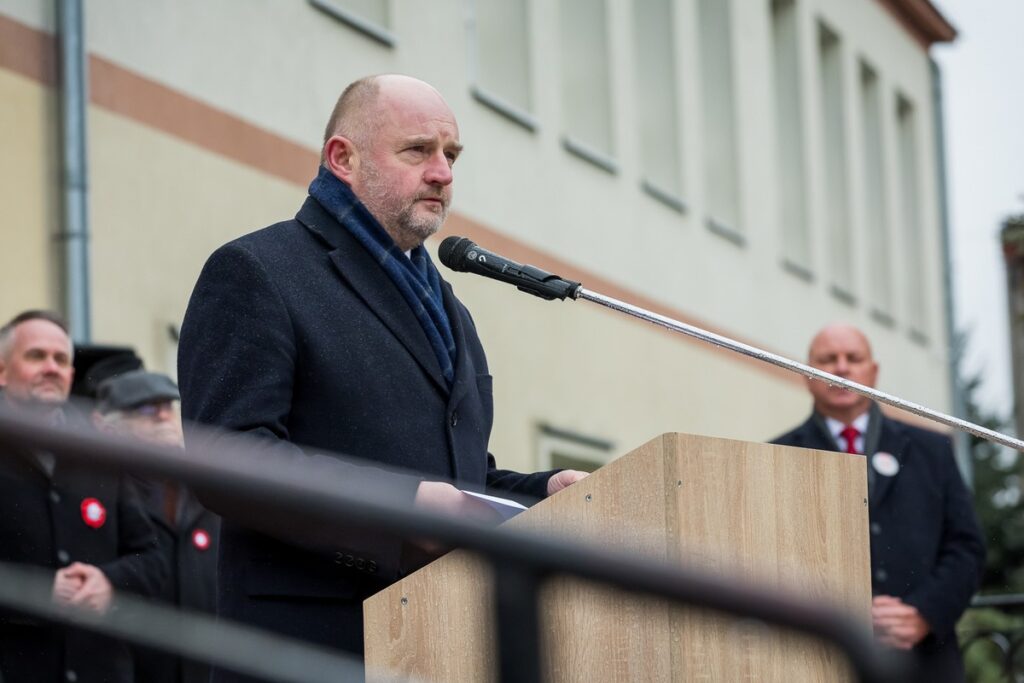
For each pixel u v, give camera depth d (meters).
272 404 7.66
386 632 7.07
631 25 34.53
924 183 48.53
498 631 3.83
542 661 3.83
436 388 8.19
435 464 8.04
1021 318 35.72
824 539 7.18
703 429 35.06
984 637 16.84
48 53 19.42
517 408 28.75
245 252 7.98
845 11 44.12
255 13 22.70
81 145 19.39
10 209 18.81
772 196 39.81
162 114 20.80
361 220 8.32
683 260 35.28
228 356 7.76
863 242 44.41
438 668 6.96
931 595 12.51
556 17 31.58
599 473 6.89
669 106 36.03
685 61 36.56
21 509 10.41
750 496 7.00
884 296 45.62
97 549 10.62
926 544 12.83
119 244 19.89
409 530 3.84
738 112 38.59
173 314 20.59
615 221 32.81
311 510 3.85
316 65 23.94
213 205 21.48
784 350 39.34
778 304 39.34
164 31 21.02
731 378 36.47
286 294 7.94
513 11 30.72
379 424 7.96
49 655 9.60
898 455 13.20
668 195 34.94
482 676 6.85
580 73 33.28
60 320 11.98
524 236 29.70
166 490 11.16
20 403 11.76
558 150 31.08
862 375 13.62
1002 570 37.78
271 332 7.80
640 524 6.82
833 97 43.59
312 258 8.13
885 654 3.57
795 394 39.50
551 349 29.83
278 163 22.78
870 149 45.88
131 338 19.95
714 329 36.25
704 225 36.47
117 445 3.81
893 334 45.31
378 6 26.14
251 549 7.56
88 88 19.69
